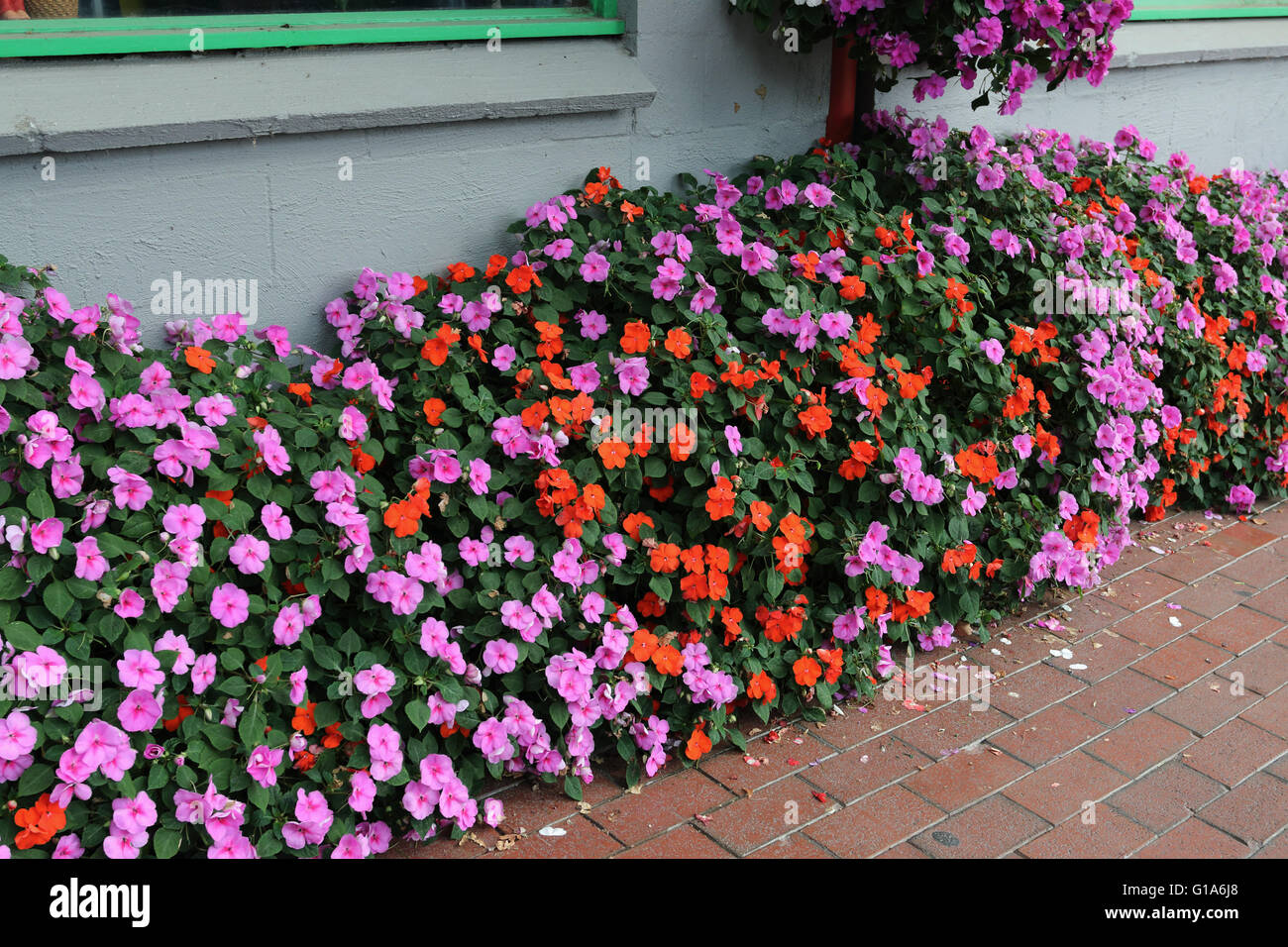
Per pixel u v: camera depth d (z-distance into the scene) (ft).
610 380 9.90
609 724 9.50
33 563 7.12
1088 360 12.38
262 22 9.87
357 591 8.55
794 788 9.52
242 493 8.28
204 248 9.34
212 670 7.58
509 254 11.32
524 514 9.29
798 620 10.02
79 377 7.51
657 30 11.85
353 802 8.01
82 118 8.41
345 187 10.01
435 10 10.89
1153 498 15.17
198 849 7.76
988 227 12.68
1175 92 18.47
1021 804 9.44
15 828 7.11
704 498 9.75
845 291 10.89
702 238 11.39
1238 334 15.79
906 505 10.39
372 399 9.13
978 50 11.53
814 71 13.35
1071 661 11.75
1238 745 10.43
